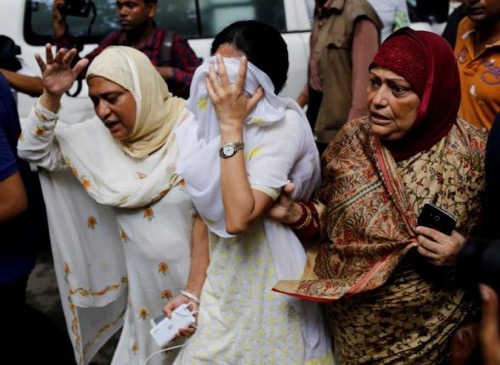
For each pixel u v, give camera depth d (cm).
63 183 209
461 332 131
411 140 152
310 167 171
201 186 162
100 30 354
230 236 166
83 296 221
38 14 351
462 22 227
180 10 370
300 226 171
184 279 201
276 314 171
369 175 159
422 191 151
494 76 205
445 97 148
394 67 146
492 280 93
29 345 220
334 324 174
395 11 329
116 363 221
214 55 160
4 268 205
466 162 150
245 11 377
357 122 169
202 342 175
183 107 199
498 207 138
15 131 202
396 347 161
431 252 146
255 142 160
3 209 185
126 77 183
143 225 197
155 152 195
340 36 295
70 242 215
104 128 201
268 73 159
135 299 209
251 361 173
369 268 157
